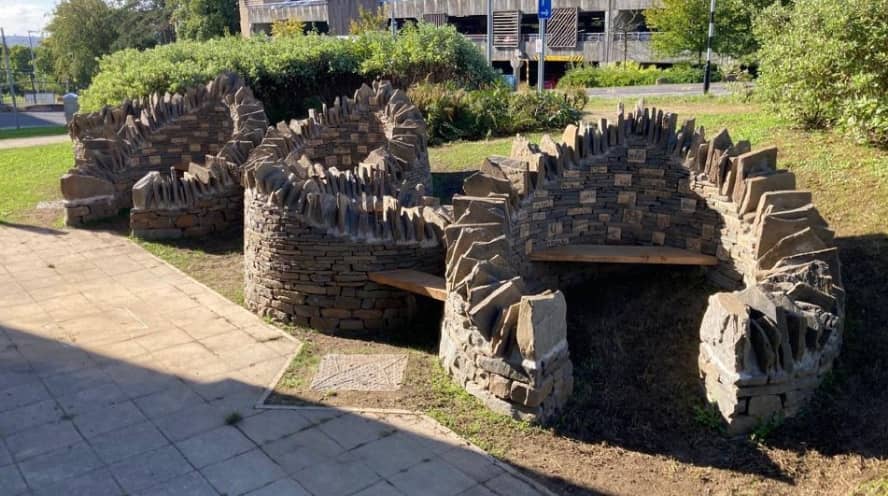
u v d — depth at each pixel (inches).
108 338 331.6
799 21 456.1
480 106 762.8
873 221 345.7
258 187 347.3
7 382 287.1
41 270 432.8
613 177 363.3
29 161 794.8
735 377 241.1
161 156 612.7
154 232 494.0
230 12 2191.2
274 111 904.9
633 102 844.0
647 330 313.3
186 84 815.7
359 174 404.2
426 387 280.5
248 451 238.7
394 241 334.3
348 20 1882.4
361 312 339.0
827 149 433.7
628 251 348.5
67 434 249.0
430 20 1872.5
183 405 269.0
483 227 292.0
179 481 222.5
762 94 515.5
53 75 2635.3
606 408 265.3
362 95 605.9
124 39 2274.9
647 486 222.5
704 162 338.6
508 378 252.8
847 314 296.7
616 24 1715.1
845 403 256.5
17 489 218.2
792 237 287.9
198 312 365.1
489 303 257.8
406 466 230.2
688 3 1291.8
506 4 1779.0
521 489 219.5
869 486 217.3
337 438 246.1
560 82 1411.2
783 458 235.9
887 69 403.2
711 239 337.1
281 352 316.8
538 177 347.3
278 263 343.3
